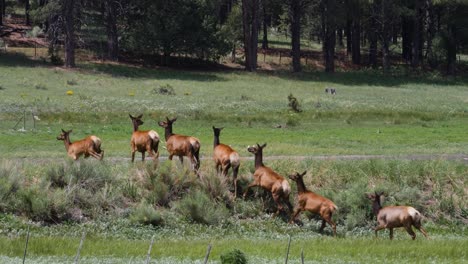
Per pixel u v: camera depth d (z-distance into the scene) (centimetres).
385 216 6844
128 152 10744
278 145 12188
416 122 17238
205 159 9369
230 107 18488
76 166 7838
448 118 18200
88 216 7275
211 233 7106
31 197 7031
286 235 7119
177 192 7875
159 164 8238
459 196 8594
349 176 8931
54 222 7031
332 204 7012
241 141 12912
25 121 14750
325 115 17475
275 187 7369
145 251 5612
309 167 9050
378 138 13862
